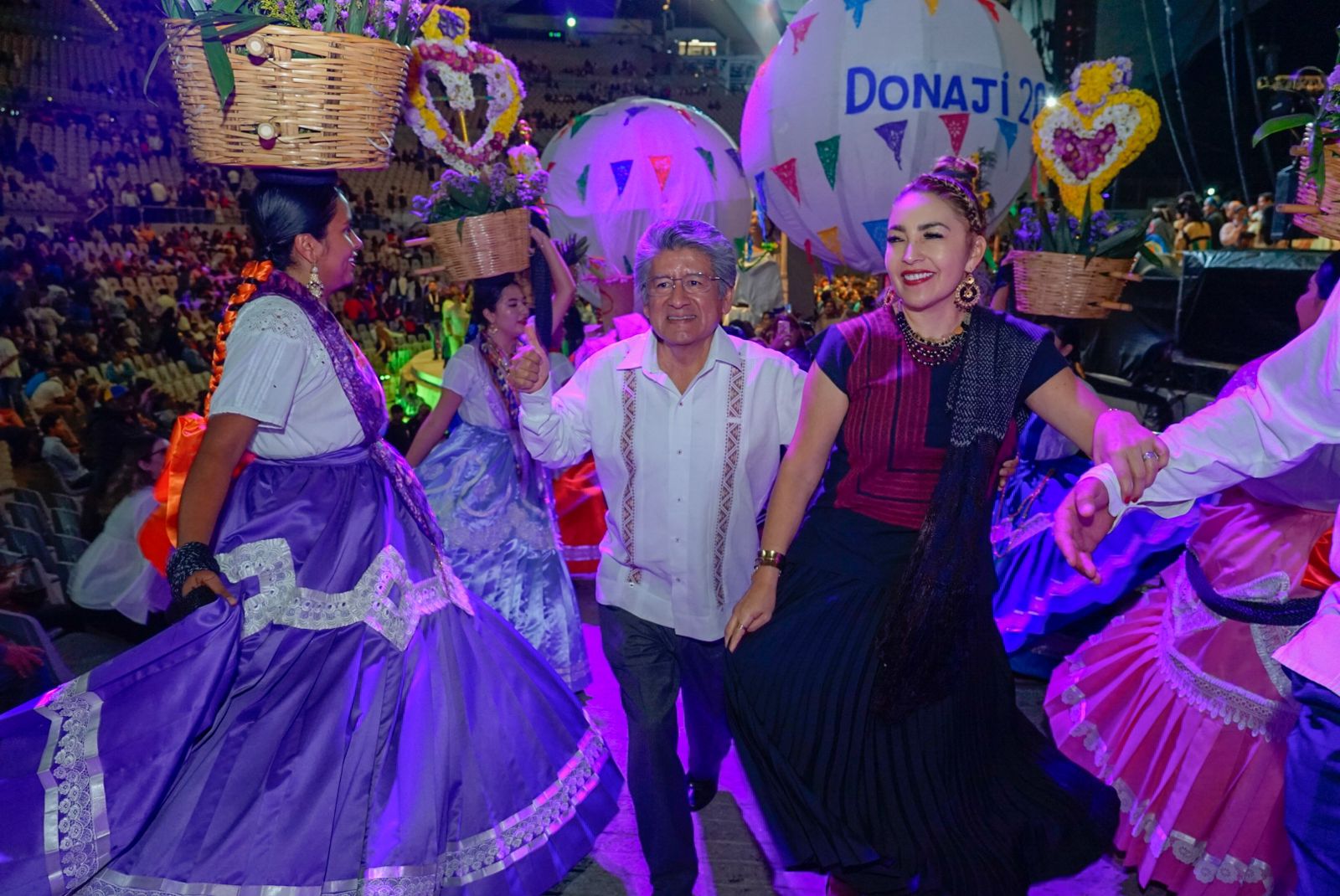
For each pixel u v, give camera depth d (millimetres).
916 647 2340
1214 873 2721
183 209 23141
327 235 2527
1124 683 3104
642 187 7934
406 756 2459
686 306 2623
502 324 4094
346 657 2445
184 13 2297
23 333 10977
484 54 3992
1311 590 2637
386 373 16312
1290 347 2121
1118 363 9633
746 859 3119
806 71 5676
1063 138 4195
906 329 2410
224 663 2311
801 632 2480
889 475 2432
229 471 2344
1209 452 2201
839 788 2439
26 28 28359
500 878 2545
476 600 2838
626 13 53469
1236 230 10008
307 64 2277
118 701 2260
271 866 2268
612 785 2865
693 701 3053
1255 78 12719
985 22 5551
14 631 3594
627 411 2785
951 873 2344
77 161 24016
